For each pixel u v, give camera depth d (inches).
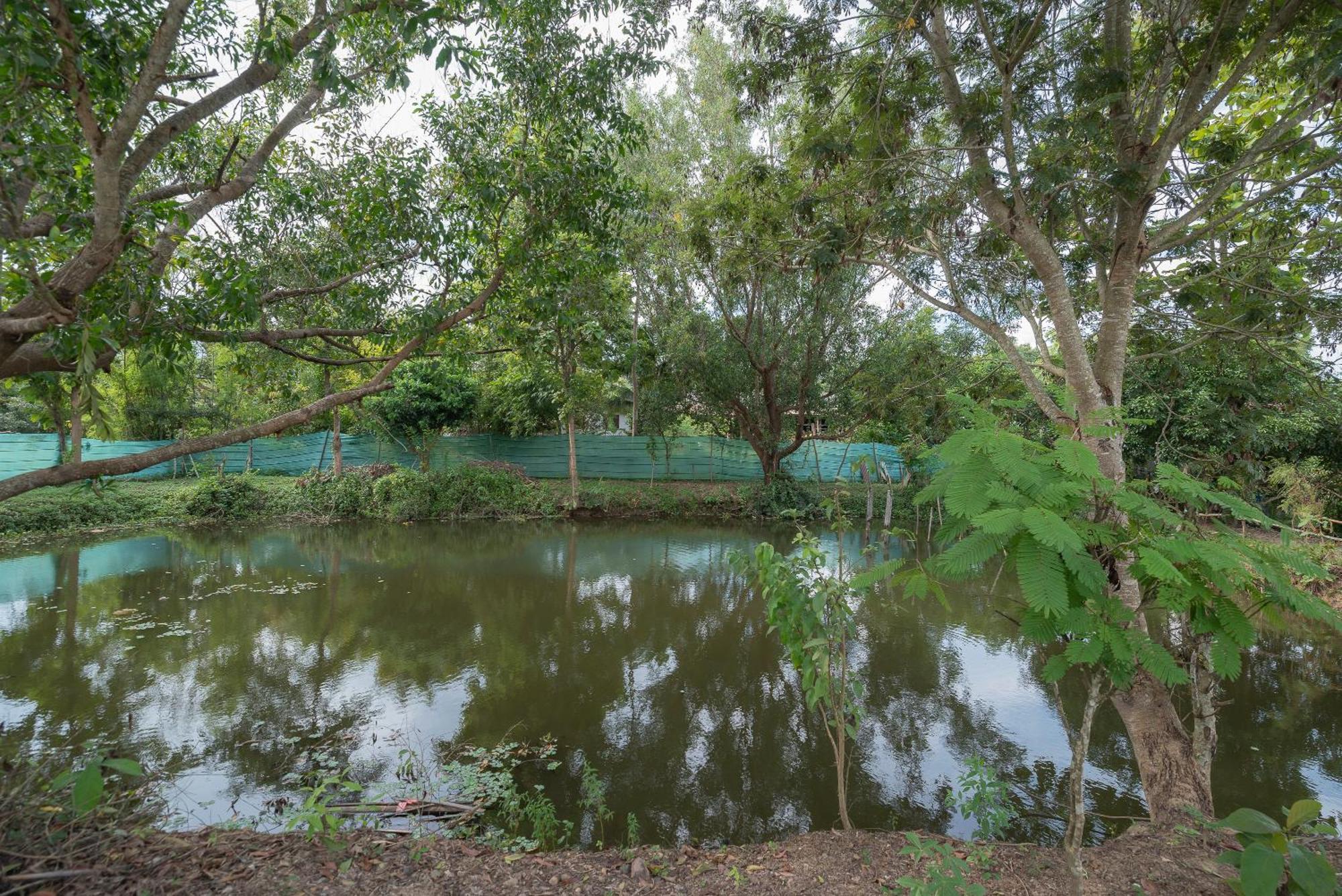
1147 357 232.7
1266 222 242.8
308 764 188.9
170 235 186.5
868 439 819.4
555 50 237.0
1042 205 194.5
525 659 285.4
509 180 239.0
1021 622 89.0
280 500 675.4
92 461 157.3
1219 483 90.3
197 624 318.7
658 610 367.6
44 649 280.7
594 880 118.4
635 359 711.1
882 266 269.3
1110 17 190.1
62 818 116.4
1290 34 188.1
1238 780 194.2
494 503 723.4
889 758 204.5
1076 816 93.4
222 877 110.1
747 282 576.4
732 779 190.4
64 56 132.4
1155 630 170.9
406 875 117.0
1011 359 201.8
